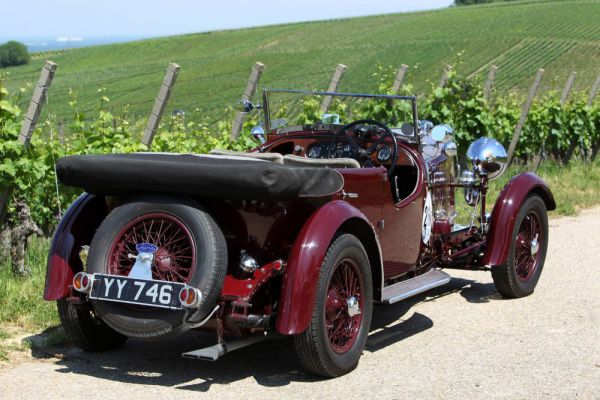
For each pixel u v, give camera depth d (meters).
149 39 109.50
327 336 4.73
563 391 4.69
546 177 14.26
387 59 67.25
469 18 89.62
